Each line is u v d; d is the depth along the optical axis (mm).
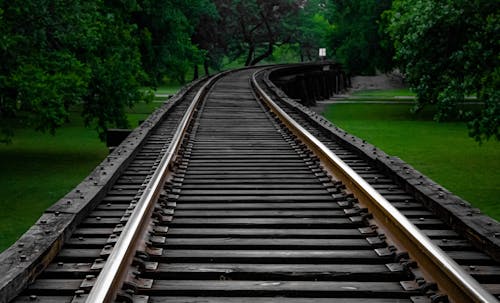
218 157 10258
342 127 30484
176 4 39344
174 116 15883
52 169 18172
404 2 26844
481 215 5574
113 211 6316
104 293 3639
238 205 6906
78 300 3834
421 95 24438
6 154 21250
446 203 6004
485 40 17875
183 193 7520
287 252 5164
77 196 6262
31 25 16984
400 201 6816
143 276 4621
